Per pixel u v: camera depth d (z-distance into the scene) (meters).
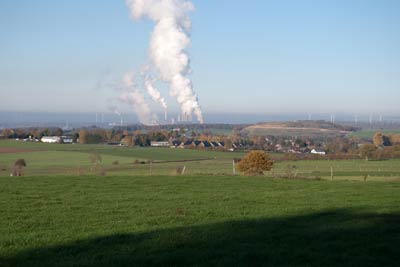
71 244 12.03
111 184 27.69
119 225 14.59
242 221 15.20
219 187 26.39
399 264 10.30
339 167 55.94
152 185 27.22
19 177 32.38
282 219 15.61
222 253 11.05
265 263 10.33
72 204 19.30
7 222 15.12
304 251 11.28
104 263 10.27
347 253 11.16
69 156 72.75
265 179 31.44
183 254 10.93
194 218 15.87
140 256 10.79
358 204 19.34
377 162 63.03
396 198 21.53
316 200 20.75
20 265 10.16
